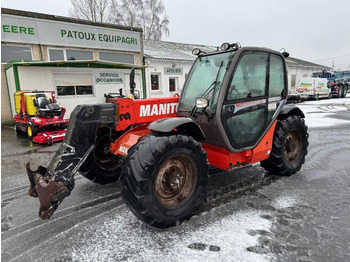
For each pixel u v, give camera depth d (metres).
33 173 2.28
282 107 3.32
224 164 2.81
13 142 6.73
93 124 2.47
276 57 3.16
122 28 12.79
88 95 10.75
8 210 2.77
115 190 3.24
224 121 2.63
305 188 3.14
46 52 10.50
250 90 2.88
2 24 9.23
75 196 3.07
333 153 4.73
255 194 2.99
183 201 2.37
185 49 20.59
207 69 2.93
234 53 2.69
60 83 9.85
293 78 24.88
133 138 2.72
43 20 10.17
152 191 2.11
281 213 2.53
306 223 2.33
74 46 11.21
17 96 7.71
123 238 2.17
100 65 10.91
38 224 2.45
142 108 2.87
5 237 2.24
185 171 2.45
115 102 2.72
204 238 2.13
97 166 3.28
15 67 8.72
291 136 3.57
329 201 2.77
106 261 1.88
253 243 2.05
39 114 6.89
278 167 3.39
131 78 2.97
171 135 2.27
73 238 2.19
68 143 2.32
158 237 2.17
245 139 2.89
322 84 18.66
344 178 3.46
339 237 2.11
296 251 1.94
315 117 9.70
